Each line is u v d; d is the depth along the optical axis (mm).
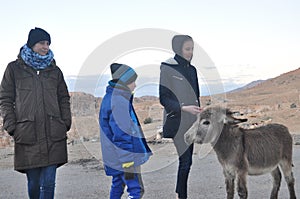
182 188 6254
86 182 8336
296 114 19250
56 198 7125
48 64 5465
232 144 6418
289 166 6980
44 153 5344
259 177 8383
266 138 6770
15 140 5355
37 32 5344
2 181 8758
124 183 5535
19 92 5359
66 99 5730
